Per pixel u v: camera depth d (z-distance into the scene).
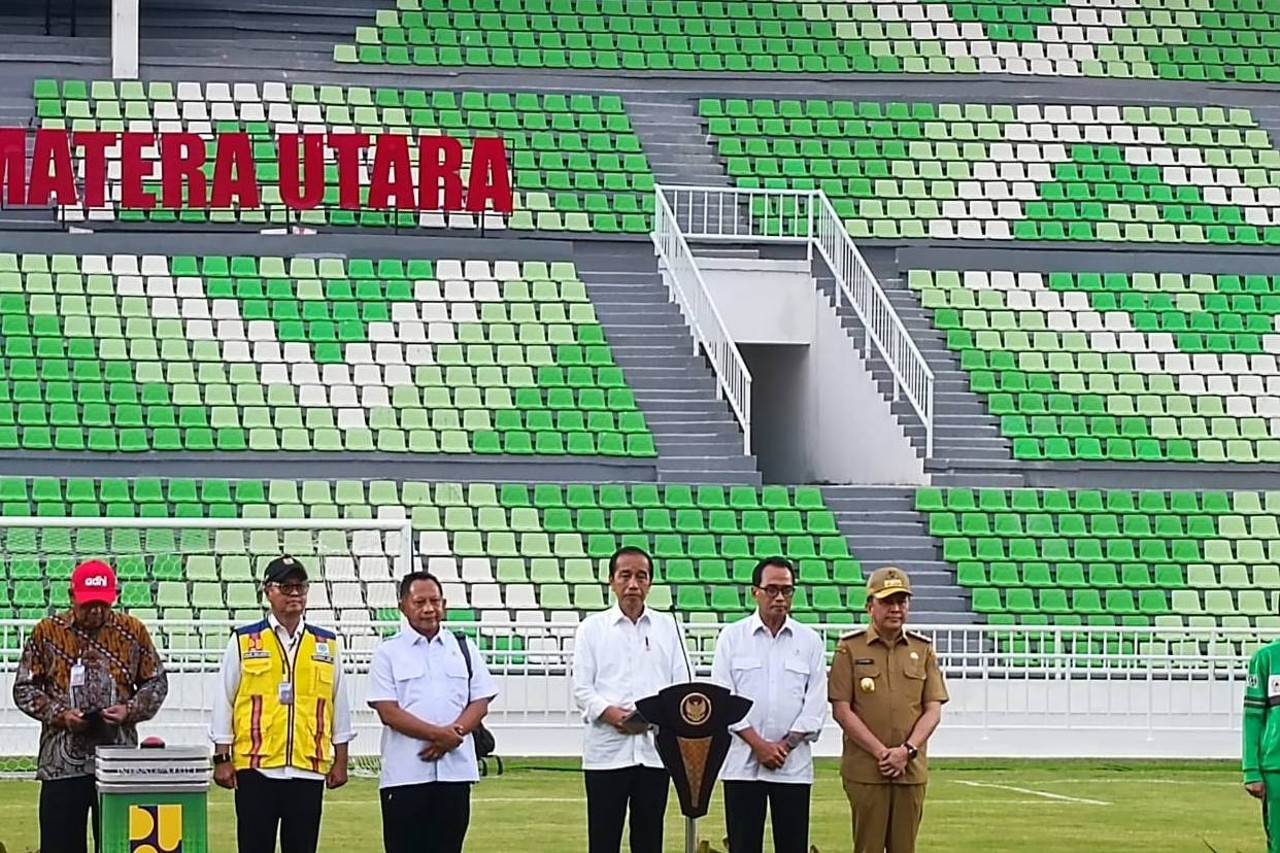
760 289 32.97
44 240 32.00
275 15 38.94
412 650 11.57
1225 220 36.88
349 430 29.56
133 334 30.70
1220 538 29.92
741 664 11.80
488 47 38.31
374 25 39.03
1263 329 34.19
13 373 29.59
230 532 24.30
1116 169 37.50
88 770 11.72
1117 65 40.69
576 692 11.84
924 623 27.50
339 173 31.30
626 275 33.47
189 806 11.05
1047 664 23.92
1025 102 38.94
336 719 11.87
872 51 40.09
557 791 19.17
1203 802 19.00
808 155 36.91
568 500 28.81
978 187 36.62
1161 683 23.92
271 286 31.98
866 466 31.61
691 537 28.34
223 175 30.78
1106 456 31.19
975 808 18.30
